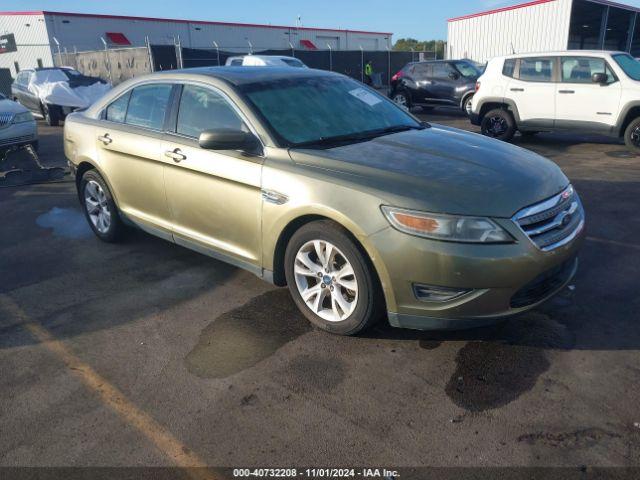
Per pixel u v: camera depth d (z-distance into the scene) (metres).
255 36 40.72
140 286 4.29
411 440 2.51
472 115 11.14
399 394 2.84
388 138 3.81
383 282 3.01
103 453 2.51
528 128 10.28
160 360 3.25
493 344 3.25
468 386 2.88
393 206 2.92
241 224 3.68
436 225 2.84
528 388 2.84
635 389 2.79
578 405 2.69
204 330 3.57
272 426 2.64
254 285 4.23
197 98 4.07
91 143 4.93
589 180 7.22
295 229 3.46
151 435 2.61
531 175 3.24
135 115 4.60
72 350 3.39
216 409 2.78
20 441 2.60
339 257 3.28
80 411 2.81
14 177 8.02
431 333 3.40
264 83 4.02
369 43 50.25
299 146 3.55
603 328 3.39
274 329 3.55
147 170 4.34
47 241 5.46
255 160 3.53
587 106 9.39
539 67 9.97
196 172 3.89
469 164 3.29
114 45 33.44
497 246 2.84
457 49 25.69
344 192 3.09
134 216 4.70
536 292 3.10
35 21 31.14
